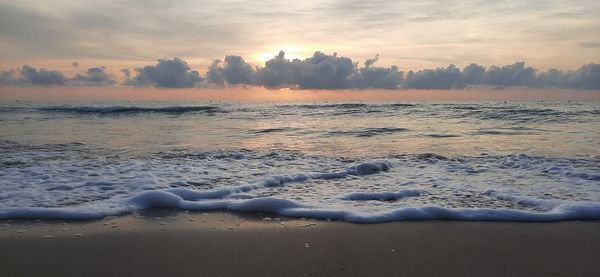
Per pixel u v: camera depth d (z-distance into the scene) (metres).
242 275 3.04
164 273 3.08
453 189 5.84
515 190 5.66
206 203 4.96
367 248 3.59
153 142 11.29
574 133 12.92
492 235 3.91
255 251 3.52
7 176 6.41
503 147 10.23
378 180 6.48
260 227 4.17
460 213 4.52
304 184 6.22
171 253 3.47
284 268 3.17
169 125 16.67
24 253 3.46
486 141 11.39
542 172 6.96
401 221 4.35
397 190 5.79
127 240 3.78
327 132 13.90
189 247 3.61
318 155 9.08
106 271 3.12
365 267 3.19
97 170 6.97
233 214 4.61
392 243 3.71
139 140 11.73
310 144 11.00
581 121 16.47
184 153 9.19
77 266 3.21
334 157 8.80
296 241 3.76
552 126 15.04
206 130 14.65
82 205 4.87
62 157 8.52
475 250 3.54
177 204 4.92
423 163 7.96
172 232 4.00
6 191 5.51
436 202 5.15
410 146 10.59
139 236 3.89
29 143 10.92
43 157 8.48
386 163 7.62
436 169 7.36
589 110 20.89
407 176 6.77
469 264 3.25
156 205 4.91
